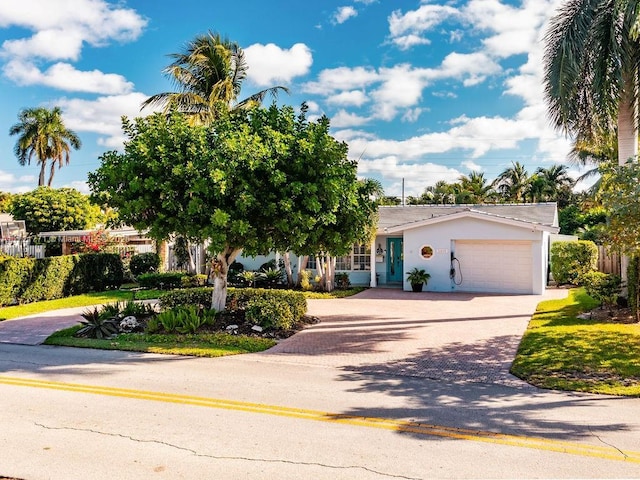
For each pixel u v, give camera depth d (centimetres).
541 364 898
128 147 1178
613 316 1291
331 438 562
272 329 1221
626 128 1334
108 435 572
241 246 1226
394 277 2338
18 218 3444
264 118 1254
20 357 1007
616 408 675
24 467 488
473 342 1108
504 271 2028
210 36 2183
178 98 1992
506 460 502
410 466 488
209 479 462
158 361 969
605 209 1127
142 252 2739
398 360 963
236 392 752
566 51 1292
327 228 1264
